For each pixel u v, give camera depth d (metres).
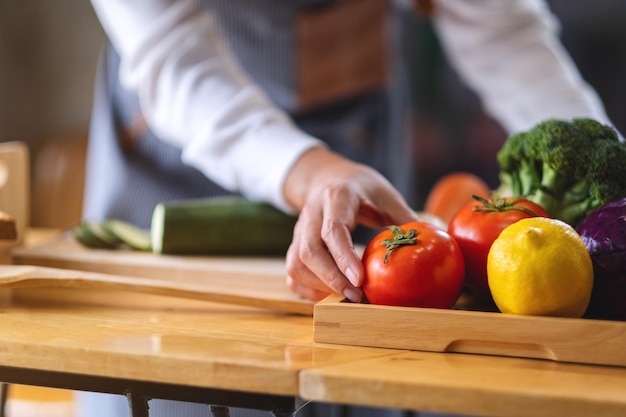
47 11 3.08
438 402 0.62
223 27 1.50
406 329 0.75
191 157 1.24
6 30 3.08
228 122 1.21
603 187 0.82
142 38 1.29
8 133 3.12
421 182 2.94
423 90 2.89
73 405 1.41
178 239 1.16
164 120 1.31
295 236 0.91
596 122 0.89
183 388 0.69
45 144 3.13
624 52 2.76
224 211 1.19
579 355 0.71
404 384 0.62
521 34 1.51
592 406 0.59
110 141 1.52
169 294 0.91
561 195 0.87
